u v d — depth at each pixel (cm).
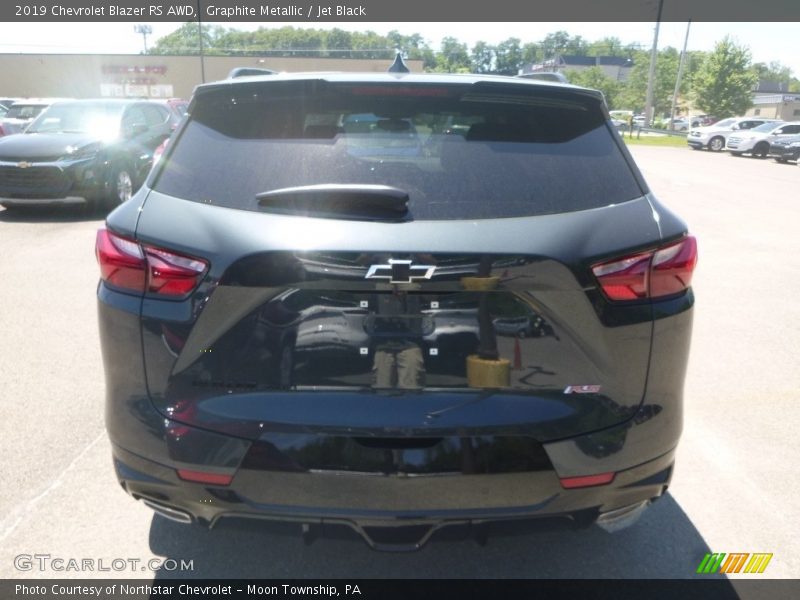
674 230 241
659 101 8262
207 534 306
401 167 242
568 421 228
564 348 228
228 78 291
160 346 230
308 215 227
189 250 225
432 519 228
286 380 226
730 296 719
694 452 392
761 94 10994
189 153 254
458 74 304
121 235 236
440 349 225
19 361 500
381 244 217
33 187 1070
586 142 259
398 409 223
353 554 295
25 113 2092
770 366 525
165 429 231
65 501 326
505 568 288
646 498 251
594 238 229
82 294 671
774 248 966
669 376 244
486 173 242
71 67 5556
